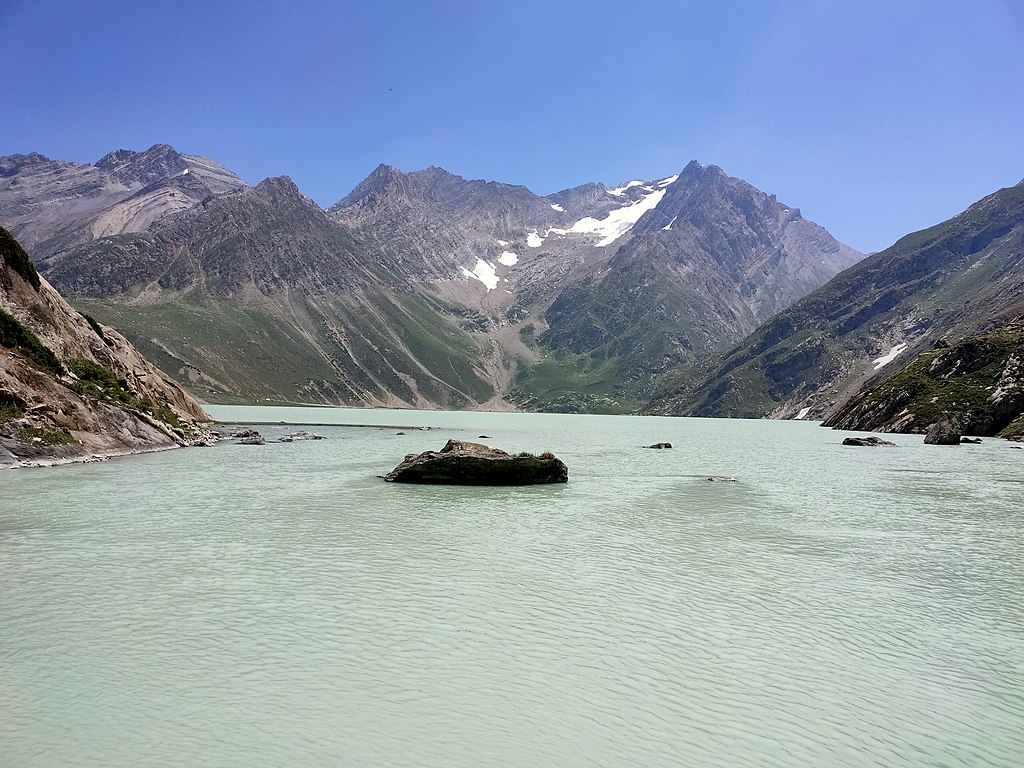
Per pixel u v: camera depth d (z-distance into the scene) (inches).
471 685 624.7
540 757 512.7
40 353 2659.9
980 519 1494.8
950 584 973.2
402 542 1194.0
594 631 762.2
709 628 779.4
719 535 1300.4
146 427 3006.9
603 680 639.8
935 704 608.4
